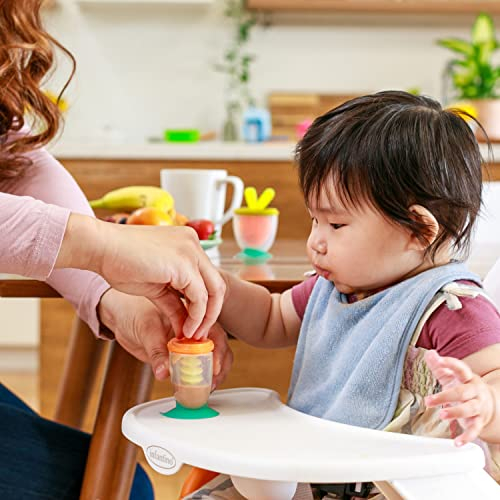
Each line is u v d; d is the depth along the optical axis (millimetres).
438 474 745
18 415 1103
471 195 1058
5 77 1137
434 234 1016
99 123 4090
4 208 882
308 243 1085
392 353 981
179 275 898
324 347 1073
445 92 4047
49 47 1155
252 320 1172
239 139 4066
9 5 1104
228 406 947
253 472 746
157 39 4055
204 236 1506
